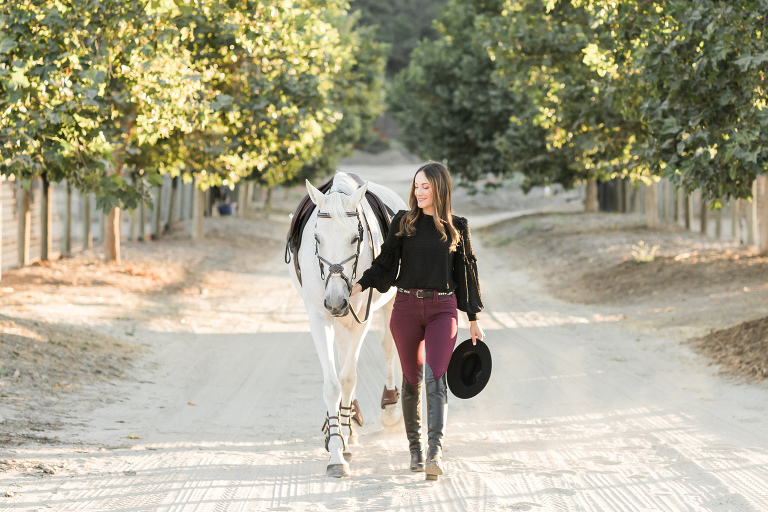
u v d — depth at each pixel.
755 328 10.59
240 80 16.14
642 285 16.47
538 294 17.56
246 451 6.63
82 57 10.02
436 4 105.12
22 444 6.38
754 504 5.00
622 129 16.47
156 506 5.06
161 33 11.66
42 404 7.77
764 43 8.94
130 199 10.95
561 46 17.59
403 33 103.12
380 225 6.86
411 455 6.02
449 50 36.97
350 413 6.82
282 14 14.09
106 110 11.15
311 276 6.17
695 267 16.89
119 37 11.25
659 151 10.88
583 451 6.46
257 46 14.84
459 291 5.96
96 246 22.95
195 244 26.03
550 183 31.75
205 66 14.34
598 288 17.19
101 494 5.26
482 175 39.28
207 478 5.72
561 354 11.08
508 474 5.80
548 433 7.19
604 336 12.27
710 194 10.28
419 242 5.84
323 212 5.89
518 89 21.00
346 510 5.01
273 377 10.09
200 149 17.31
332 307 5.72
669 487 5.38
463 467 6.05
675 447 6.46
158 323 13.33
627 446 6.58
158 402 8.57
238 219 36.25
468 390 6.10
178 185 32.12
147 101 11.56
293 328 13.83
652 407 8.06
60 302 13.91
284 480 5.71
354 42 37.56
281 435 7.32
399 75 38.84
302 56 16.20
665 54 9.46
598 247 22.23
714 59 8.94
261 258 25.36
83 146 10.31
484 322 14.06
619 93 12.01
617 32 11.50
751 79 9.20
